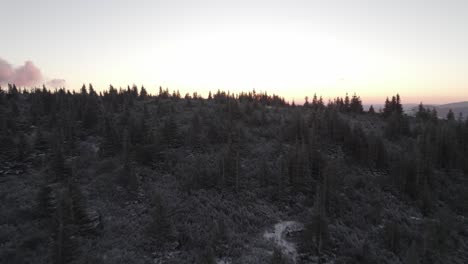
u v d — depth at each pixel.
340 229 31.16
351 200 38.62
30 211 26.36
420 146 55.94
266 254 25.86
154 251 24.20
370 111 101.31
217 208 33.31
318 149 50.16
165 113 72.38
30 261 19.75
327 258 26.69
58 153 35.97
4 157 38.47
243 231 30.02
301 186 39.72
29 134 50.34
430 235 30.97
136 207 31.22
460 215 40.25
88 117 57.19
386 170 49.72
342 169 46.69
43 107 62.91
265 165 42.28
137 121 56.50
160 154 43.94
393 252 28.36
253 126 68.44
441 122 85.62
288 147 54.50
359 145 53.28
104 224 26.77
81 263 19.20
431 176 46.66
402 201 41.50
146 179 37.94
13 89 77.06
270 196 38.03
